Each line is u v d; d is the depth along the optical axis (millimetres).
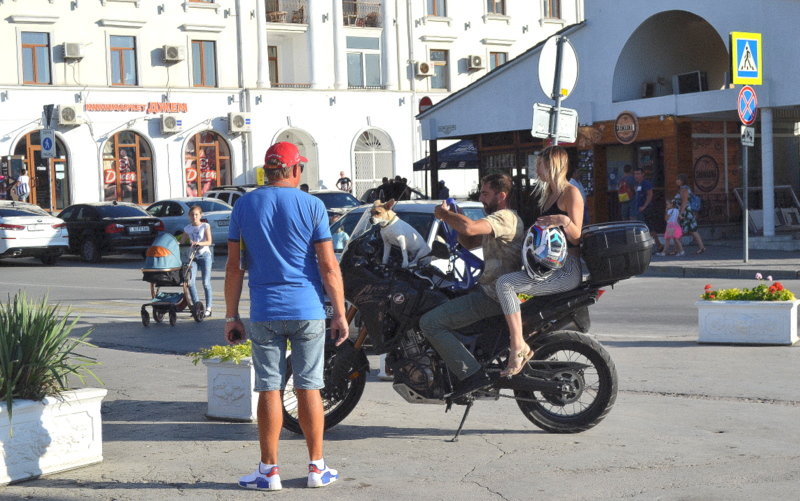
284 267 7383
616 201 35625
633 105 34062
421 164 48156
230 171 55750
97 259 37781
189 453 8609
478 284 8695
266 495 7297
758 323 13570
